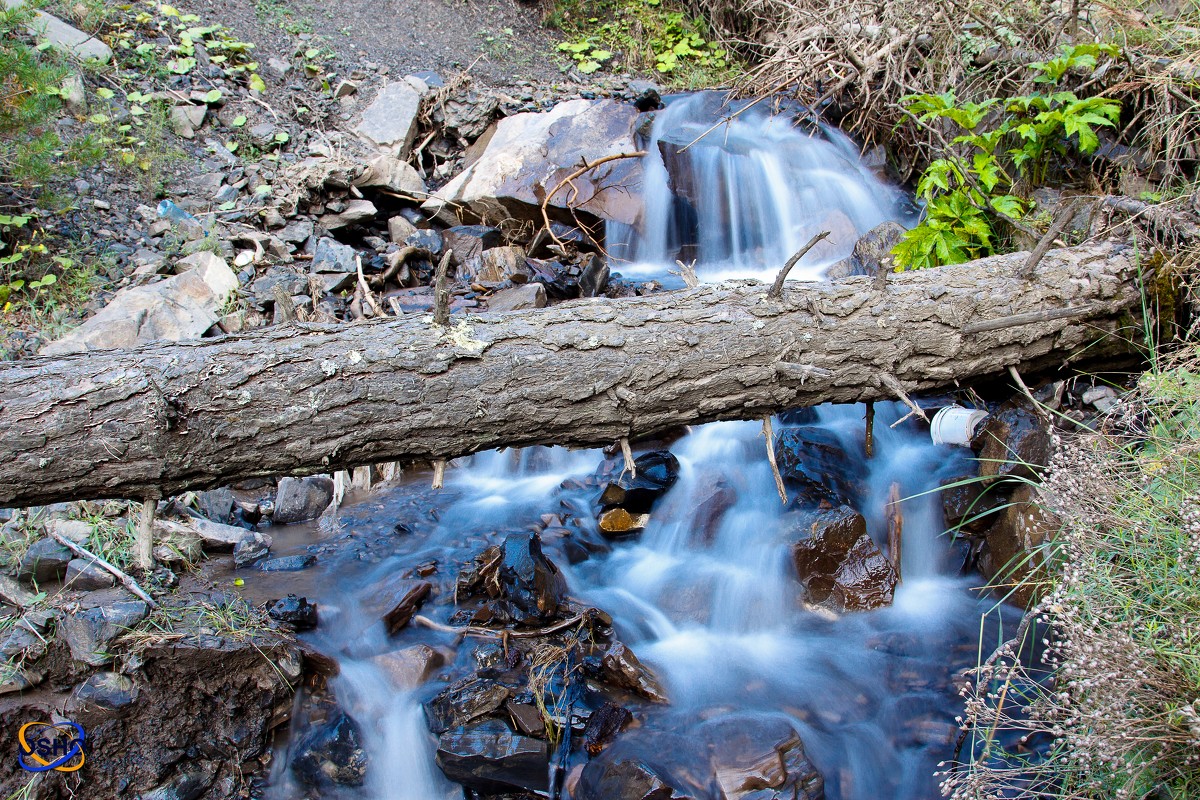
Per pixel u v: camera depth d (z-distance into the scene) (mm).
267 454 2469
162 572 3139
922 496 3668
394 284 4992
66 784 2580
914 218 5523
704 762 2646
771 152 5809
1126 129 4445
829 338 2896
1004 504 3387
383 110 6004
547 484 4176
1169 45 4562
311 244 5086
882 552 3430
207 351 2443
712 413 2875
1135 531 2326
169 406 2312
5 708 2588
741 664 3148
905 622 3285
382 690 2912
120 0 6000
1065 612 2254
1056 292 3164
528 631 3129
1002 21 5141
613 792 2539
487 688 2826
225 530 3469
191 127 5406
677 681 3027
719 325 2816
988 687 2873
